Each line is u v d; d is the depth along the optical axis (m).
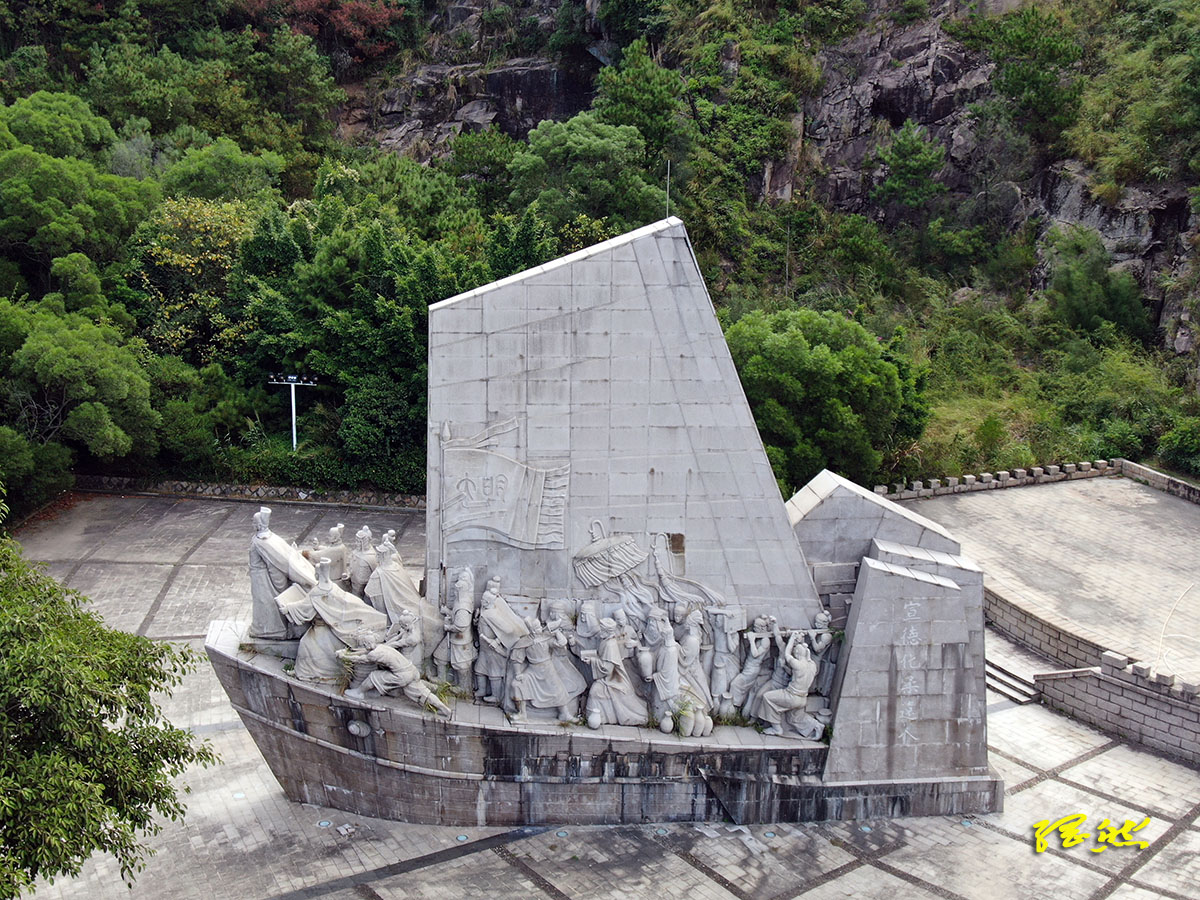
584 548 19.70
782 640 19.97
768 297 52.47
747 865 18.84
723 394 19.41
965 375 49.09
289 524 37.06
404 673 18.97
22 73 55.75
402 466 39.22
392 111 66.94
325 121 62.72
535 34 66.88
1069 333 50.06
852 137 58.78
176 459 39.78
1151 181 50.81
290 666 19.59
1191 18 51.50
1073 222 52.94
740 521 19.78
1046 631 27.09
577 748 19.58
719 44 57.41
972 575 19.69
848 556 20.34
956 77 57.53
